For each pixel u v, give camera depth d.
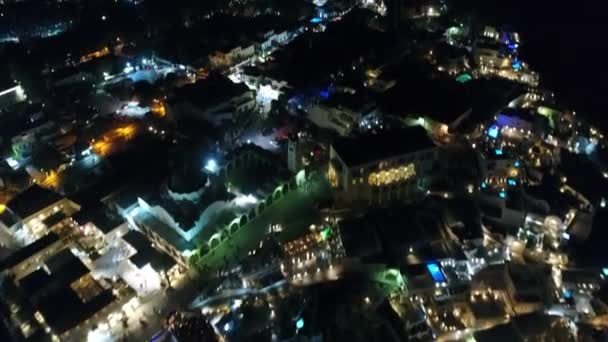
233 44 159.00
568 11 183.12
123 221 92.88
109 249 91.81
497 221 93.12
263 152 111.00
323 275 85.00
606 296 77.38
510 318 75.19
